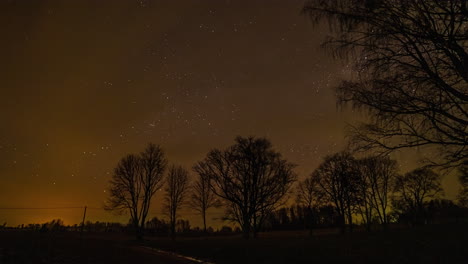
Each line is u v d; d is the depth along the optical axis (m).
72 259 19.39
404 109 11.10
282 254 21.58
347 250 21.59
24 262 17.02
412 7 10.30
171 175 65.56
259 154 51.03
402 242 23.22
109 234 67.31
